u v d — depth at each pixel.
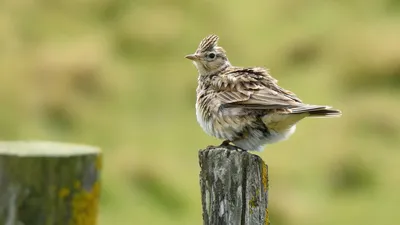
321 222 15.17
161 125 18.00
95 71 18.91
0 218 7.40
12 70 18.88
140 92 19.02
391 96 18.92
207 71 10.18
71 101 18.22
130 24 21.30
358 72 19.50
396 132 17.55
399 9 22.22
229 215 7.39
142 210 15.23
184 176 16.08
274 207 15.31
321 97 18.98
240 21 21.92
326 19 21.81
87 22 21.70
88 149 7.72
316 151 16.81
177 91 19.17
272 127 9.03
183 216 15.16
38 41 20.72
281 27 21.64
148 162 16.11
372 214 15.52
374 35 20.75
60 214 7.46
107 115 18.16
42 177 7.41
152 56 20.42
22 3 21.94
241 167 7.38
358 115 17.98
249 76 9.54
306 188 16.08
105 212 15.17
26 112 17.98
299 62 20.30
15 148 7.71
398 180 16.28
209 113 9.38
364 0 22.61
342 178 16.38
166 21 21.41
